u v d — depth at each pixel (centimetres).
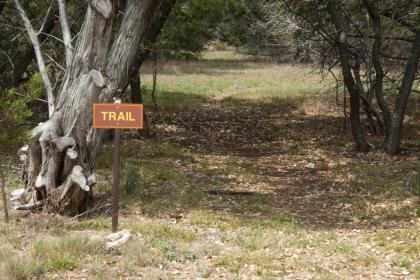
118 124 838
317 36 1861
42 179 945
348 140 1925
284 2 1777
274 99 3109
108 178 1241
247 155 1742
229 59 5688
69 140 942
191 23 2077
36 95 945
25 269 693
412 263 810
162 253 792
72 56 983
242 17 2247
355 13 1892
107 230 888
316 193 1269
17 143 880
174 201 1123
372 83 1891
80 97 959
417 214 1077
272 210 1126
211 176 1391
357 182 1335
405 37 1923
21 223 892
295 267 778
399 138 1655
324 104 2772
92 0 949
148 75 4281
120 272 720
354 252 855
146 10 1020
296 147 1866
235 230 962
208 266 764
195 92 3441
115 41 1014
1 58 1616
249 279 727
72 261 737
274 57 2438
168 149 1673
